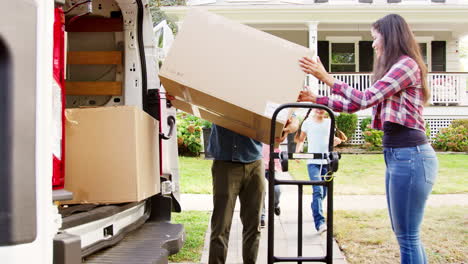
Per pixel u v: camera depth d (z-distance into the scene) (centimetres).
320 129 596
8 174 147
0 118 147
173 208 443
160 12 1773
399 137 314
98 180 284
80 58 399
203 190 866
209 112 354
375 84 310
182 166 1145
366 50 1798
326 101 316
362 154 1362
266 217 669
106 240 280
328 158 303
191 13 308
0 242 146
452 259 490
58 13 214
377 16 1623
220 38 304
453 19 1634
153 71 407
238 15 1619
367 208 720
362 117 1522
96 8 398
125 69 400
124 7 395
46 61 163
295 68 299
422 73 316
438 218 655
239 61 301
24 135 152
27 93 153
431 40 1827
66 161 286
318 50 1798
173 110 448
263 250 523
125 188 283
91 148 285
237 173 394
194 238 562
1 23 147
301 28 1736
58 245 177
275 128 311
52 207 179
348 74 1595
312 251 517
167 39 549
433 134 1573
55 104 211
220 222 394
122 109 284
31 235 152
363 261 487
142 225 360
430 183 314
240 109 302
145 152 309
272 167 303
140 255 278
